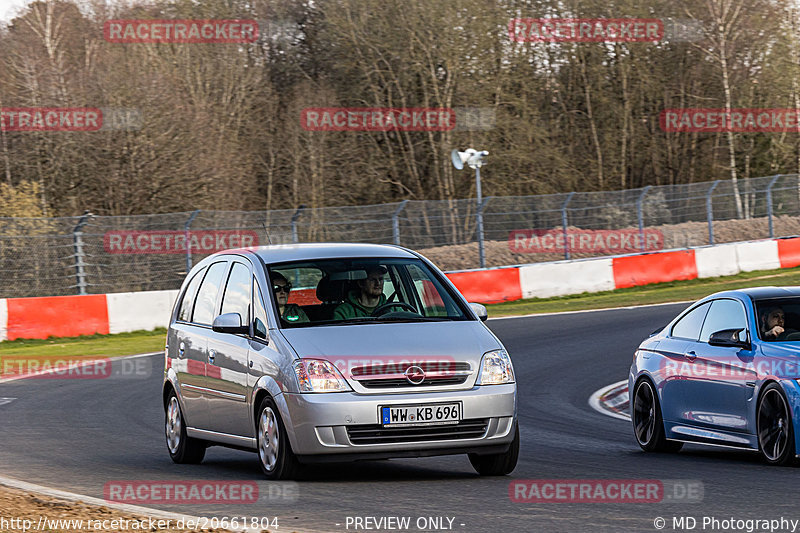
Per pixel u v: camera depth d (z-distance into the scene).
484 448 25.19
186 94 160.25
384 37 172.25
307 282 27.83
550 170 173.38
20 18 154.62
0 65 144.62
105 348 71.44
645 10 184.62
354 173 172.38
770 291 31.91
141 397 48.97
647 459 30.91
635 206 109.38
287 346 25.55
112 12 169.62
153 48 161.12
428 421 24.53
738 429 29.83
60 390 51.78
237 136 169.62
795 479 25.52
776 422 28.47
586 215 106.75
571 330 73.12
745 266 110.19
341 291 27.69
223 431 28.52
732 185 116.44
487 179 169.50
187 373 30.50
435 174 174.75
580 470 28.03
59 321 77.25
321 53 185.62
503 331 74.38
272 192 174.88
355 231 97.75
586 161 190.50
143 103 135.75
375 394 24.45
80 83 139.88
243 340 27.59
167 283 90.19
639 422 34.34
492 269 97.19
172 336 32.09
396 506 22.14
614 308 86.75
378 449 24.28
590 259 101.69
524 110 174.62
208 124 151.75
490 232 103.06
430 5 168.62
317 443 24.27
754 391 29.09
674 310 82.06
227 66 171.88
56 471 29.17
